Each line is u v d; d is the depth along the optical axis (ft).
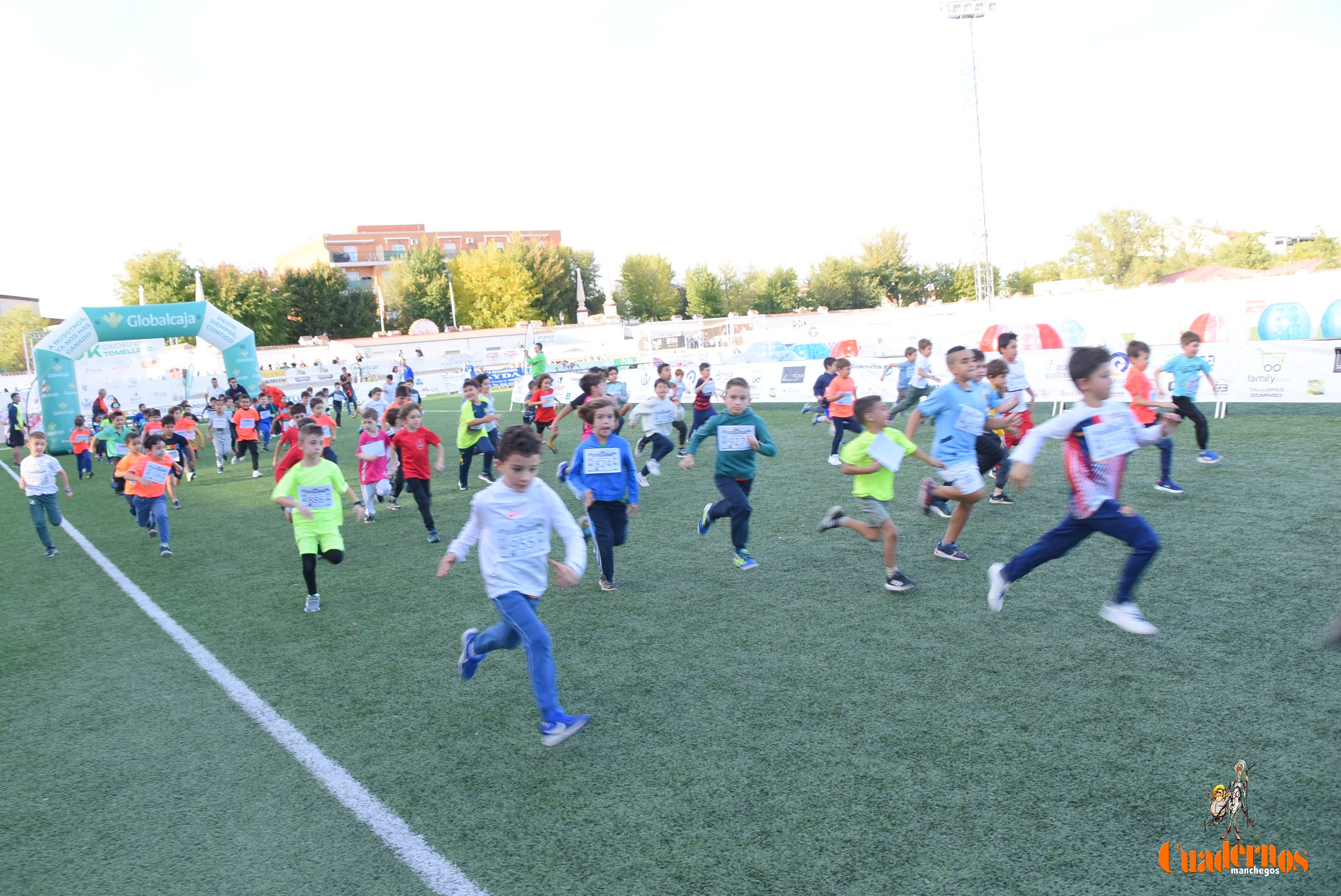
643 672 15.58
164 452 29.22
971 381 20.76
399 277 217.77
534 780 11.97
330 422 44.86
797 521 27.25
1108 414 14.55
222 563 27.66
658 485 36.35
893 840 9.84
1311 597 16.76
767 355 77.56
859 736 12.45
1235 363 41.96
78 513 41.06
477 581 23.11
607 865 9.84
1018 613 17.07
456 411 89.56
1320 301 53.47
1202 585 17.94
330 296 189.06
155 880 10.25
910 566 21.17
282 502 20.59
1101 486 14.74
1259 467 29.68
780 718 13.25
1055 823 9.94
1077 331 58.39
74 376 75.05
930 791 10.83
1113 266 191.52
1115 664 14.28
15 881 10.42
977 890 8.87
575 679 15.49
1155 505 25.32
